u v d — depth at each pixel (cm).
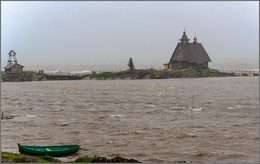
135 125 5275
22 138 4519
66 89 11006
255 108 6788
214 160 3709
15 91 10356
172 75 16225
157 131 4891
